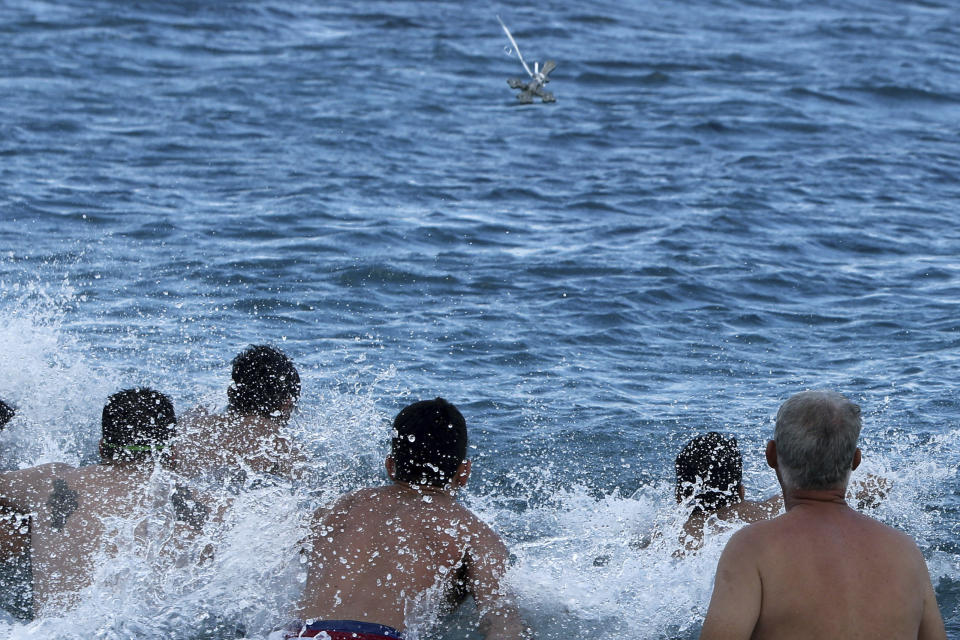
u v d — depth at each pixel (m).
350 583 15.79
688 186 57.97
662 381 30.44
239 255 42.50
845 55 105.81
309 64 94.81
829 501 12.58
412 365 31.16
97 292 36.94
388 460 17.34
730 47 109.12
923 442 25.67
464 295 38.59
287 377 23.05
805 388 29.81
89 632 16.70
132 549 17.78
